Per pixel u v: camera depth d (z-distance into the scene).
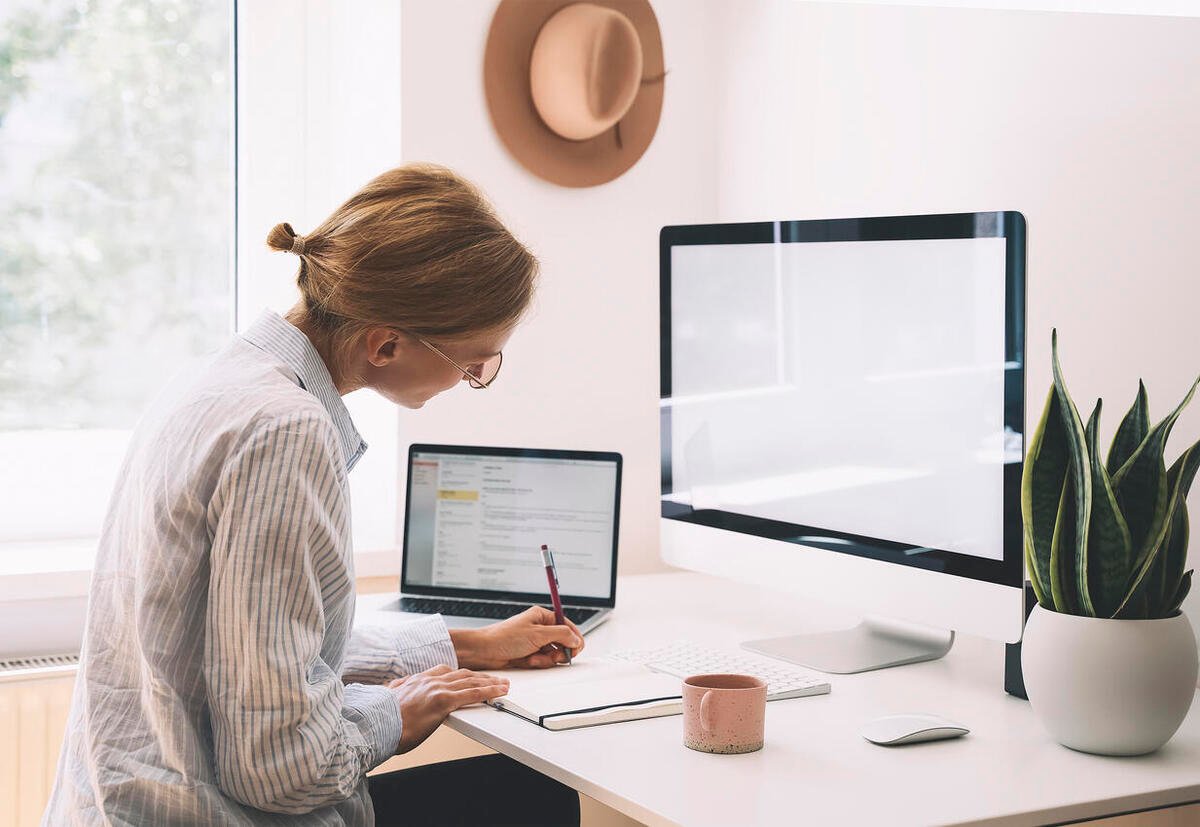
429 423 1.94
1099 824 1.31
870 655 1.37
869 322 1.33
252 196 2.06
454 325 1.04
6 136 1.90
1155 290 1.35
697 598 1.74
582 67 1.93
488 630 1.35
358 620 1.54
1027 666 1.07
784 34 1.98
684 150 2.13
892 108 1.76
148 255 2.01
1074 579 1.05
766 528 1.48
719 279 1.54
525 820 1.37
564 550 1.65
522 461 1.68
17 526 1.94
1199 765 1.01
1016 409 1.17
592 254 2.06
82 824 0.91
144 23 1.98
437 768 1.43
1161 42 1.34
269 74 2.06
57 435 1.97
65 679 1.65
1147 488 1.03
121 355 2.00
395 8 1.88
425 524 1.69
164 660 0.91
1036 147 1.51
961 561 1.23
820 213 1.91
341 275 1.01
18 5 1.89
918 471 1.28
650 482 2.13
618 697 1.18
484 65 1.94
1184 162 1.32
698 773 0.98
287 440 0.91
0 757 1.61
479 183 1.95
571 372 2.05
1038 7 1.51
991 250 1.19
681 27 2.11
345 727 1.01
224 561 0.89
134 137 1.99
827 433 1.39
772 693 1.20
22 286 1.93
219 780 0.92
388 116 1.92
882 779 0.97
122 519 0.98
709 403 1.56
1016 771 0.99
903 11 1.73
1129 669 1.00
